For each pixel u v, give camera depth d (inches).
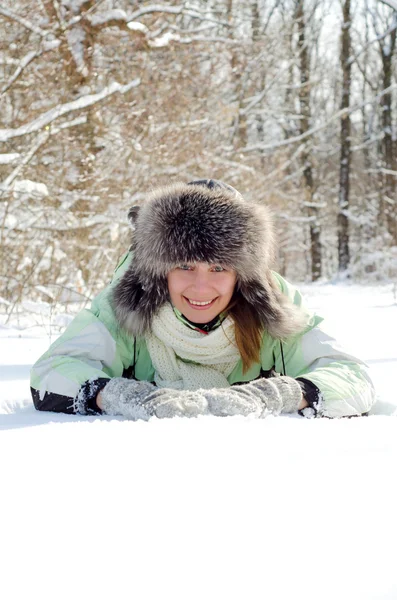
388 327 234.1
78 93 403.5
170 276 93.0
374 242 917.2
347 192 997.8
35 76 394.3
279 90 743.7
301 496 42.1
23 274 289.6
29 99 390.0
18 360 160.2
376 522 37.6
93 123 394.0
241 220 91.6
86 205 362.9
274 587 30.1
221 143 534.3
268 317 94.7
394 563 32.4
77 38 403.9
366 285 716.7
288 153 861.2
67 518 38.3
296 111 858.8
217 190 94.0
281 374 99.5
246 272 92.4
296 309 97.7
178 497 41.9
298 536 35.6
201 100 486.3
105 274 320.2
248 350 96.0
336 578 30.9
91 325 98.0
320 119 1136.8
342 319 263.9
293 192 772.6
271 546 34.4
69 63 396.5
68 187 368.2
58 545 34.6
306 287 637.9
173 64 478.3
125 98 425.1
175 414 76.0
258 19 659.4
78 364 93.1
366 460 50.4
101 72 425.1
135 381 88.2
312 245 964.0
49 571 31.7
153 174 400.5
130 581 30.7
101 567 32.1
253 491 43.2
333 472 47.3
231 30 573.9
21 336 207.5
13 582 30.6
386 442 56.8
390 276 823.1
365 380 93.4
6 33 398.6
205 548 34.2
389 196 1047.6
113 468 48.6
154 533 36.1
